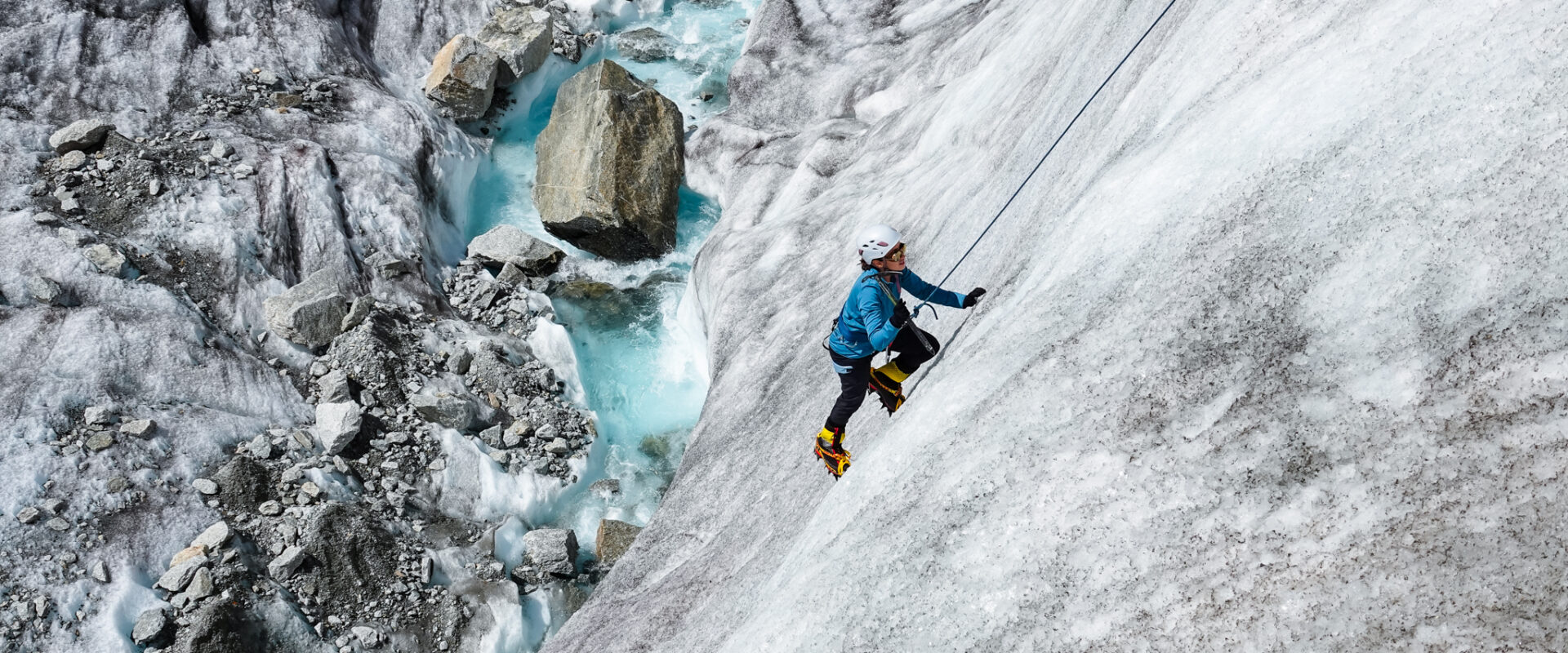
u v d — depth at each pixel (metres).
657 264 12.67
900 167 10.45
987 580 3.62
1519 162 3.15
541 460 9.76
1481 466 2.85
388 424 9.33
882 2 14.63
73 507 7.45
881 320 4.54
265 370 9.38
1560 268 2.93
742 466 7.49
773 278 9.84
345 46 13.61
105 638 6.84
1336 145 3.63
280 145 11.31
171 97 11.58
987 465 3.91
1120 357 3.80
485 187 13.64
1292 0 4.49
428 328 10.57
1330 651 2.86
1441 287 3.13
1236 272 3.65
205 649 6.92
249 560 7.68
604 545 9.03
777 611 4.30
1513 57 3.33
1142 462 3.49
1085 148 5.85
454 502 9.05
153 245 9.80
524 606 8.41
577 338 11.56
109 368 8.47
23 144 10.32
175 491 7.89
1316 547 3.02
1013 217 6.25
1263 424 3.30
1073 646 3.31
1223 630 3.05
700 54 16.02
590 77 13.73
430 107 13.55
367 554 8.10
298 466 8.48
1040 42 8.85
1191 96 4.73
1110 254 4.23
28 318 8.59
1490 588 2.70
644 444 10.53
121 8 11.96
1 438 7.61
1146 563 3.30
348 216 11.05
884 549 4.02
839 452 5.16
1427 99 3.48
